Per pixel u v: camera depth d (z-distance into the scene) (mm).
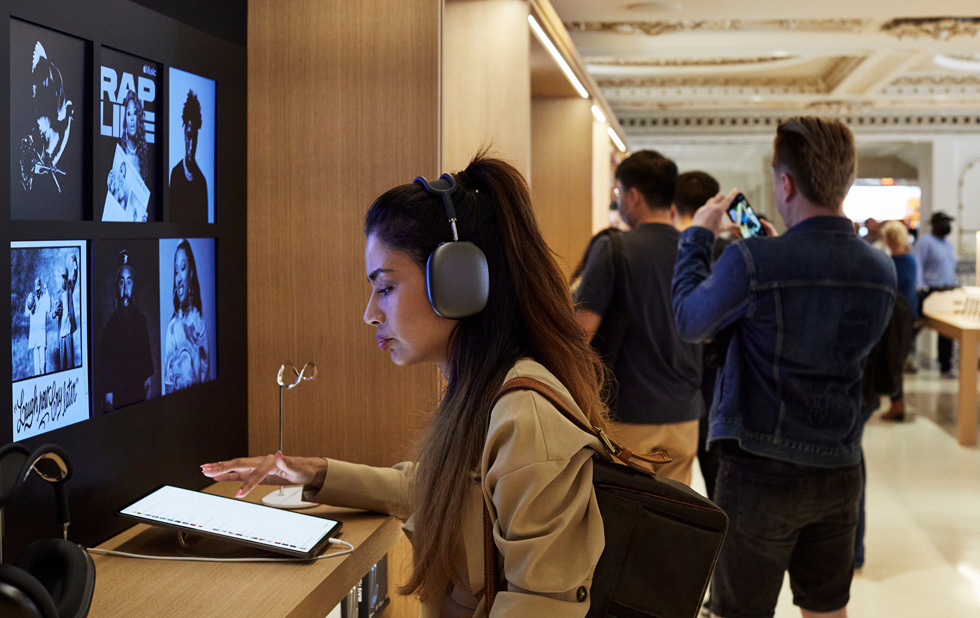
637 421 2631
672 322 2613
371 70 1966
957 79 9625
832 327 1822
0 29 1271
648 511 977
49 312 1396
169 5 1716
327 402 2021
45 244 1381
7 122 1291
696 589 977
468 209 1077
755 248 1864
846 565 1938
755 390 1881
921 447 5484
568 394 1012
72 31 1427
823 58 8289
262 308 2039
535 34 3375
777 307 1828
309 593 1238
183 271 1773
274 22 2002
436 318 1078
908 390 7707
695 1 5137
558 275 1116
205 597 1221
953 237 11016
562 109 4988
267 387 2051
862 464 1968
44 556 988
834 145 1827
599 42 6301
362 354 1999
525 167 2898
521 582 907
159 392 1701
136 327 1625
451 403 1067
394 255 1070
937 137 10844
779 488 1851
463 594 1113
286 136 2010
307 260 2016
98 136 1510
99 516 1520
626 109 10375
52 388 1406
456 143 2918
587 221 4992
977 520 4012
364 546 1439
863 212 12609
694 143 11617
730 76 9383
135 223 1606
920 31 5977
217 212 1893
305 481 1543
